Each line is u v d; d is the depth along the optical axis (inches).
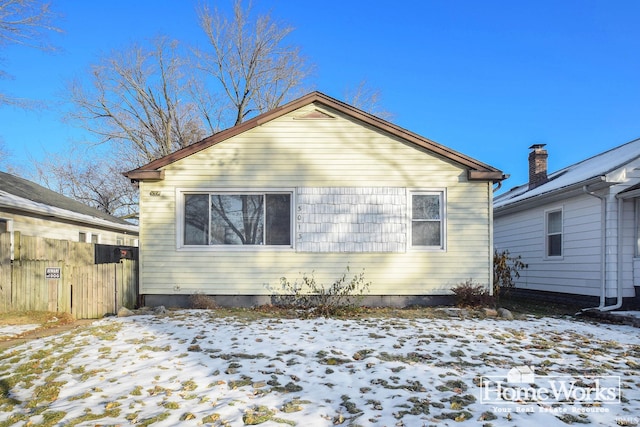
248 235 417.4
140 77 1090.1
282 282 413.4
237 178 418.9
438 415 163.0
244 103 1156.5
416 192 422.0
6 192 517.7
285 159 421.1
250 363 221.9
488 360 231.6
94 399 184.2
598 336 305.4
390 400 176.6
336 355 236.2
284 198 420.8
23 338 307.7
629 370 220.4
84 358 237.9
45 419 167.0
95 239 737.0
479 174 413.7
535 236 561.3
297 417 163.0
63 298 381.4
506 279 504.1
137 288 416.2
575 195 467.2
